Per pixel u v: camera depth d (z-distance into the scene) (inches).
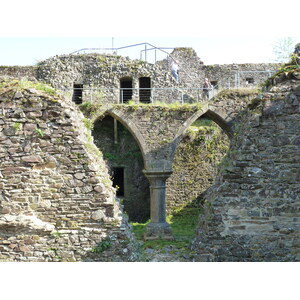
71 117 222.1
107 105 462.6
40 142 219.0
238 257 228.1
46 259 213.5
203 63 822.5
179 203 580.1
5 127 218.4
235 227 230.2
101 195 218.2
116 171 652.7
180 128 460.1
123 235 217.5
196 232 268.4
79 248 215.0
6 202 214.8
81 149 219.9
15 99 219.8
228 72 799.1
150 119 460.8
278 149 233.1
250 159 233.1
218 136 591.2
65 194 217.5
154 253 348.8
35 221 213.3
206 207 252.2
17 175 216.7
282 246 227.8
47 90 227.0
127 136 610.5
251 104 243.8
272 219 229.8
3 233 214.4
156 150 457.1
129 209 603.8
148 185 611.5
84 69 619.5
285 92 236.4
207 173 584.7
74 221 217.0
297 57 252.8
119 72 609.9
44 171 217.9
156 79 606.2
